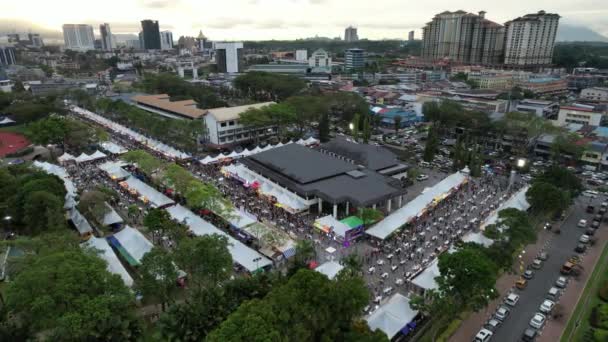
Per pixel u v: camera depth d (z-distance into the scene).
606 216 118.00
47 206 92.69
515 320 74.38
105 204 107.38
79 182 135.38
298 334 54.41
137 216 112.44
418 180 149.88
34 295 58.25
